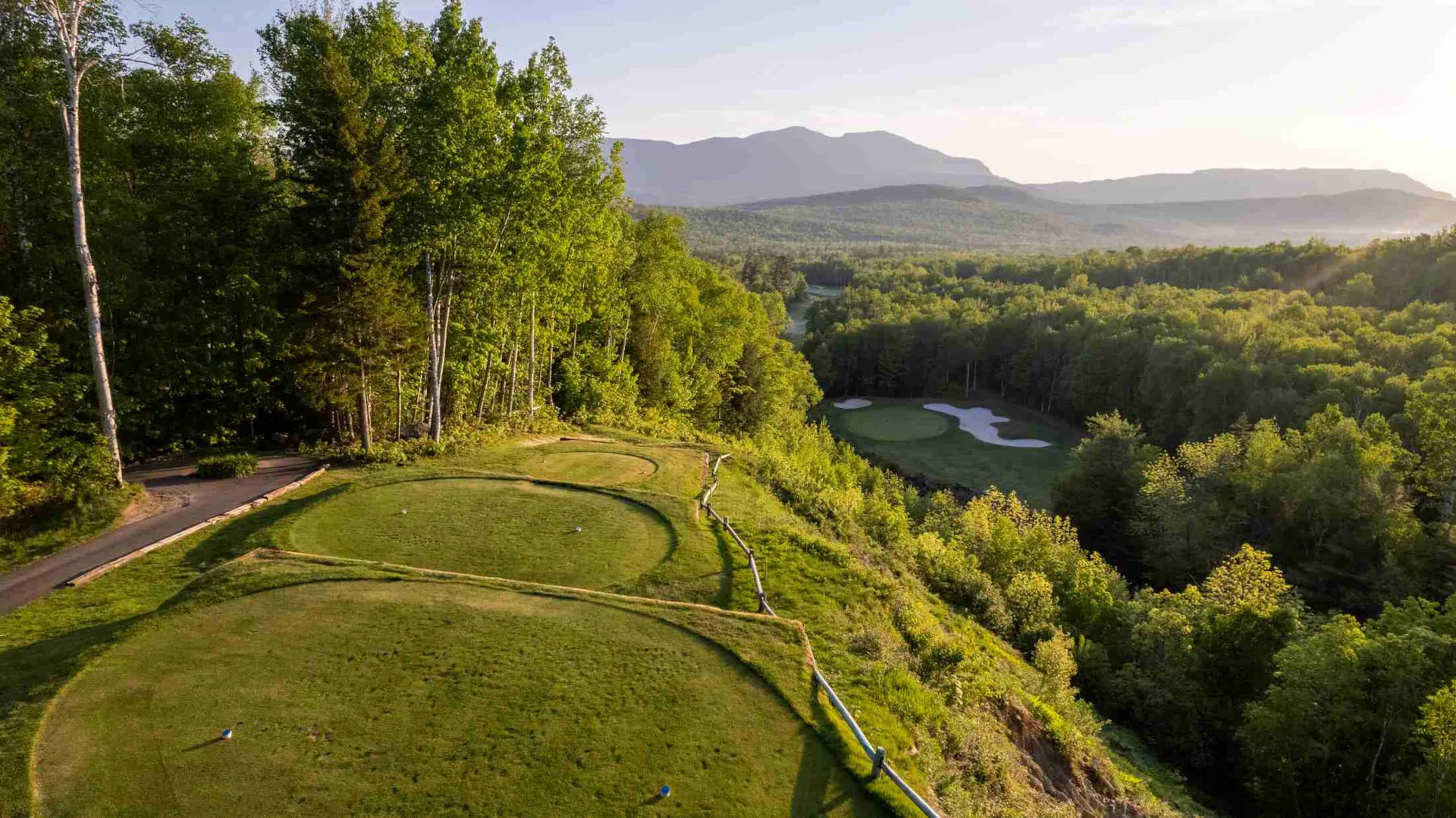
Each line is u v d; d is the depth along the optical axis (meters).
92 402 28.20
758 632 17.23
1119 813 18.16
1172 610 36.50
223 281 31.67
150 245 29.89
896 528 35.00
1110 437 65.38
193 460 30.84
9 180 26.17
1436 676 27.12
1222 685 34.28
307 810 10.76
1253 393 69.25
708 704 14.18
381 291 28.70
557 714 13.43
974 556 39.28
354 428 36.22
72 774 11.27
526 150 31.52
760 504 29.67
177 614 16.39
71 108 22.50
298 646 15.27
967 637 24.97
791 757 12.89
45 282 27.34
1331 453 50.84
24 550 20.73
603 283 48.34
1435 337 71.06
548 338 45.94
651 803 11.41
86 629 16.36
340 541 21.53
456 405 41.62
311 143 28.77
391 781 11.45
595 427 44.09
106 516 22.89
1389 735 26.73
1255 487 53.06
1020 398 115.06
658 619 17.45
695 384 67.94
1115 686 32.12
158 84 29.91
